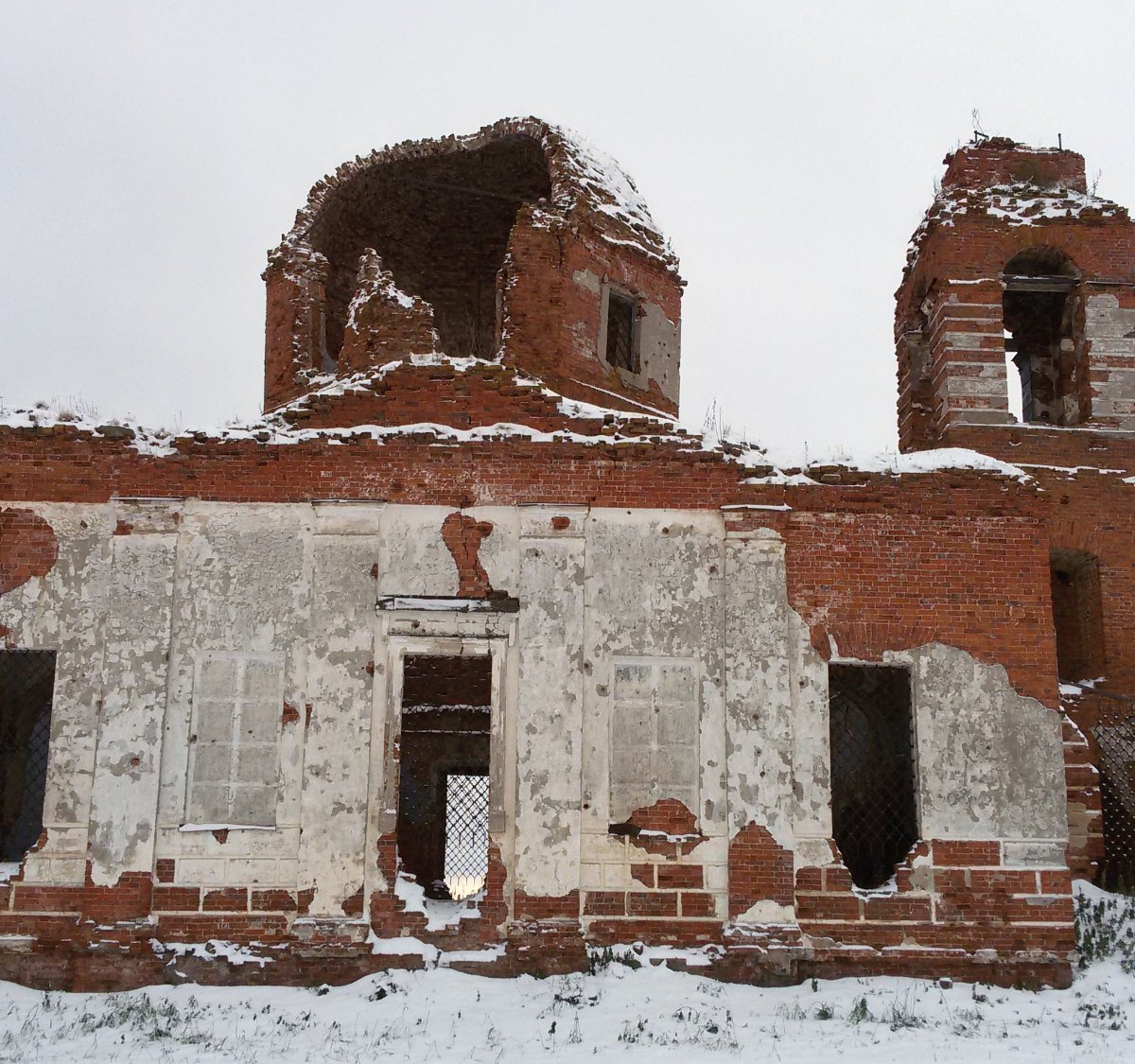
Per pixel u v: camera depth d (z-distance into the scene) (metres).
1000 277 17.16
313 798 11.67
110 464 12.36
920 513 12.63
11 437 12.37
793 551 12.46
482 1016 10.39
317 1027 10.14
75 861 11.58
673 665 12.18
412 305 14.48
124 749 11.76
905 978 11.61
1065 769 14.09
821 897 11.74
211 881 11.55
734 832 11.78
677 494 12.52
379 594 12.13
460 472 12.48
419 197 18.83
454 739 16.11
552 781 11.82
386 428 12.59
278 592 12.15
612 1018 10.34
